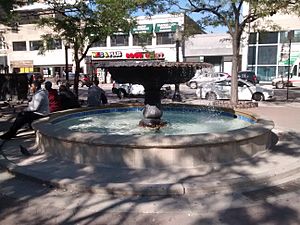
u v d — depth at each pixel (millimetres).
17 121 9008
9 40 55219
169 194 5297
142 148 6086
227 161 6508
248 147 6832
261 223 4500
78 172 6023
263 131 7098
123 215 4719
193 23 20422
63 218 4660
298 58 36688
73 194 5375
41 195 5371
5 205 5074
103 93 13570
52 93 11391
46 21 18219
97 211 4832
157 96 9148
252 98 21109
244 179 5648
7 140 8781
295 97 23906
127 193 5301
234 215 4719
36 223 4543
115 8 16625
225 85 21797
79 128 9211
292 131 9906
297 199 5242
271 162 6598
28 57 54875
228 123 9992
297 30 36219
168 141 6082
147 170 6059
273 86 34656
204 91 22391
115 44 48219
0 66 49188
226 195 5352
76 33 17312
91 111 11484
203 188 5355
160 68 8367
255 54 38750
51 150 7094
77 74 18281
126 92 24859
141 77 8688
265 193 5453
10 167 6402
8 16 16453
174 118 10945
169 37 45188
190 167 6180
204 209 4887
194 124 9836
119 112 12273
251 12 16391
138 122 10125
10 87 18125
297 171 6336
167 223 4500
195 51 44844
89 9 17109
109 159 6254
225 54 43531
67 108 12164
